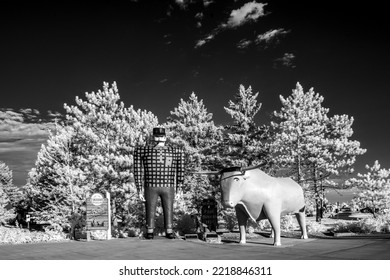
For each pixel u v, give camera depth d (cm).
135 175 1289
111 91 2147
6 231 1370
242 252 854
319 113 3183
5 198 4741
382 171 2952
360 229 1341
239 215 1052
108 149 2009
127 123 2152
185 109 3428
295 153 2805
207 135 3259
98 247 998
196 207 2362
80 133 2077
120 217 2114
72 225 1424
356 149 2906
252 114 2283
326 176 2956
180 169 1312
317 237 1206
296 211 1105
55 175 2912
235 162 2080
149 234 1263
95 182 2028
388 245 883
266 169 2192
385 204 2931
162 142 1314
